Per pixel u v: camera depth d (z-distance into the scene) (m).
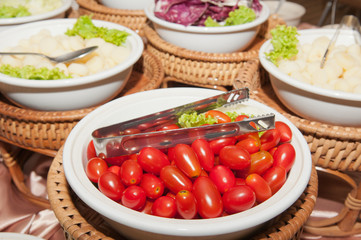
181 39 1.14
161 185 0.58
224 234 0.50
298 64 0.92
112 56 0.98
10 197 1.02
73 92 0.85
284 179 0.58
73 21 1.15
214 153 0.65
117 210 0.50
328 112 0.82
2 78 0.82
